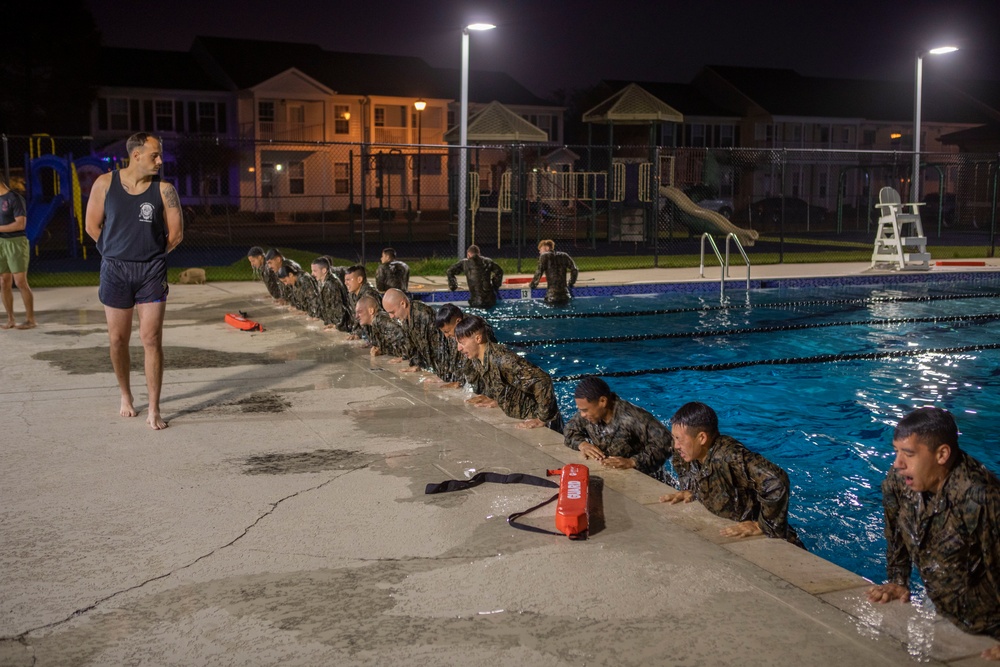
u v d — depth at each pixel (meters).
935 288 16.41
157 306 5.38
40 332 9.23
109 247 5.31
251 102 44.59
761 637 2.77
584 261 19.91
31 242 19.30
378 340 7.86
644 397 8.10
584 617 2.93
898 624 2.85
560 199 26.89
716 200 38.56
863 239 30.09
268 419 5.66
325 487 4.30
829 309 13.82
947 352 10.21
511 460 4.71
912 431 2.80
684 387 8.51
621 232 26.81
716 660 2.63
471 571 3.31
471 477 4.44
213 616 2.97
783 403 7.80
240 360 7.69
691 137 50.69
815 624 2.85
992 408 7.55
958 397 7.99
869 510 5.14
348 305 9.43
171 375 7.05
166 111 44.12
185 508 4.02
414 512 3.95
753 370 9.28
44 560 3.45
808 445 6.54
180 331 9.38
